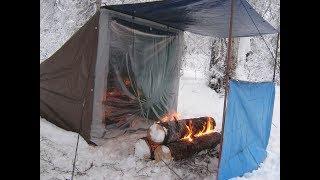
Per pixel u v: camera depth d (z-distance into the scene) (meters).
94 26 5.46
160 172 4.43
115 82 6.08
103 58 5.55
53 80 6.12
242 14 5.42
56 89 6.11
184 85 11.84
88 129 5.48
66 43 5.88
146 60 6.62
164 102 7.14
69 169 4.34
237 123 4.23
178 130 4.92
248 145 4.80
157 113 6.98
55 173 4.15
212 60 11.58
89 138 5.45
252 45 13.19
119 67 6.11
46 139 5.28
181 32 7.35
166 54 7.07
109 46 5.64
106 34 5.54
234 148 4.23
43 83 6.27
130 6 5.18
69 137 5.62
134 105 6.45
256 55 13.38
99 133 5.58
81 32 5.65
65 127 5.99
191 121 5.35
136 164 4.66
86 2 12.66
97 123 5.54
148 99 6.73
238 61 10.96
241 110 4.29
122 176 4.27
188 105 9.76
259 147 5.34
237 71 10.98
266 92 5.26
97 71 5.48
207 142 5.29
